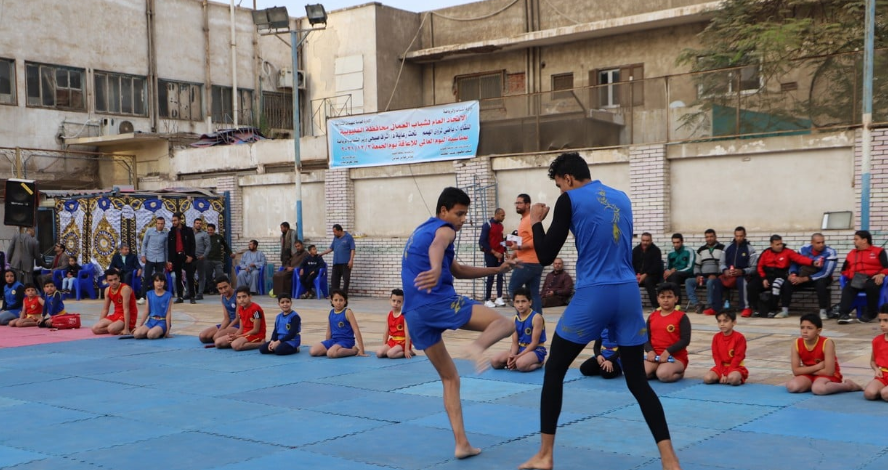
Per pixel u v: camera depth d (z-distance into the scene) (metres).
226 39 30.88
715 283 14.30
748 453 5.74
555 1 24.50
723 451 5.81
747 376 8.18
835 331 11.94
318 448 6.14
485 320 5.53
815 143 14.53
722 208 15.57
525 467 5.43
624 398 7.65
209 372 9.57
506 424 6.76
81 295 20.08
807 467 5.39
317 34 28.45
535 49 25.17
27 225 19.69
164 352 11.23
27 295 14.59
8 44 25.77
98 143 26.64
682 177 15.98
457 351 10.75
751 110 15.33
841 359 9.52
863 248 12.82
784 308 13.75
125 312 13.03
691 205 15.89
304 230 21.39
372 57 26.75
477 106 18.19
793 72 14.97
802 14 20.25
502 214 16.45
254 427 6.84
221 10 30.78
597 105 16.95
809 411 6.93
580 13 24.02
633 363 5.20
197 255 19.27
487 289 16.97
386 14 26.92
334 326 10.64
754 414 6.88
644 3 22.91
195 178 25.06
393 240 19.34
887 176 13.81
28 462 5.92
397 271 19.33
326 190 20.52
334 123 20.31
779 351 10.23
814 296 14.35
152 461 5.89
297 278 19.55
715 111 15.69
